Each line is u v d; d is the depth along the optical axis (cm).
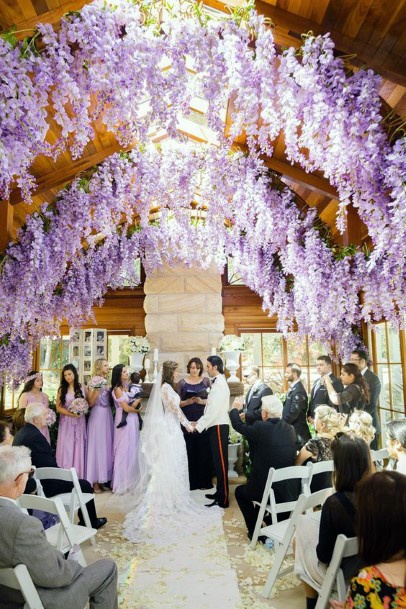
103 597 192
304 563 210
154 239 595
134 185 436
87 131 250
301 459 315
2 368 429
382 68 244
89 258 546
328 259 395
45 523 289
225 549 321
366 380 427
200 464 493
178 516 385
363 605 112
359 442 195
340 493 192
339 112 241
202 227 574
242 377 713
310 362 711
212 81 251
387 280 337
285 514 329
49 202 441
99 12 231
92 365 662
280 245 441
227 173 417
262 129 268
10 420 573
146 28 247
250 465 515
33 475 301
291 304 522
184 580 274
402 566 115
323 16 237
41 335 492
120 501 446
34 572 164
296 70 245
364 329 542
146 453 404
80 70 240
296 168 401
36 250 356
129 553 317
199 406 501
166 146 430
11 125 217
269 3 242
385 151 247
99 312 732
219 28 245
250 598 251
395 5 217
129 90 248
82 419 487
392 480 123
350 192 278
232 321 728
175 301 663
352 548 178
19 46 224
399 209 235
